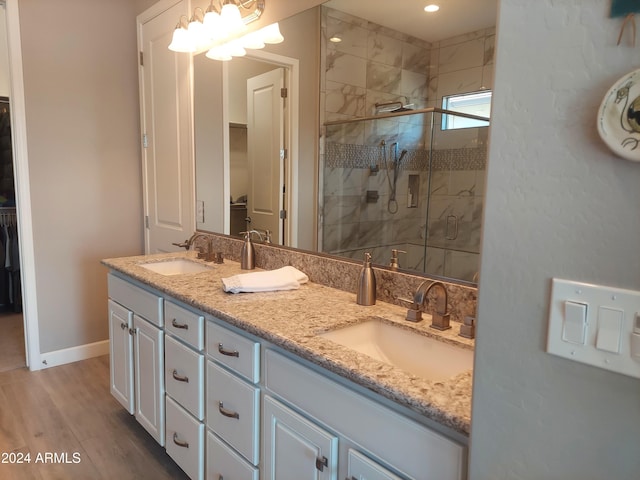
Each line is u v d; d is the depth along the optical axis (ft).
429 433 2.98
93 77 9.94
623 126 1.81
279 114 6.82
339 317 4.73
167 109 9.40
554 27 1.99
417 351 4.42
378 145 5.43
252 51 7.22
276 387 4.29
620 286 1.88
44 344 9.91
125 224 10.74
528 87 2.09
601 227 1.91
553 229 2.05
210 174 8.41
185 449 5.90
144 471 6.58
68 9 9.49
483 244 2.32
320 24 6.04
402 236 5.19
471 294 4.48
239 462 4.88
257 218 7.45
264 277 5.94
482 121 4.39
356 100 5.64
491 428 2.37
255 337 4.55
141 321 6.77
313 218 6.38
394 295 5.24
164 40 9.20
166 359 6.18
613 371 1.91
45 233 9.68
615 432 1.94
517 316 2.21
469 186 4.53
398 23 5.11
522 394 2.22
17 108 9.07
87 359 10.47
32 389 8.97
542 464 2.18
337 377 3.67
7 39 8.90
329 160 6.07
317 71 6.14
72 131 9.79
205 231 8.77
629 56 1.80
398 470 3.21
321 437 3.78
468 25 4.50
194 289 5.86
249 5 7.13
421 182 4.97
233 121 7.73
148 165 10.30
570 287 2.01
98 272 10.49
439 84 4.76
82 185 10.05
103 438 7.37
